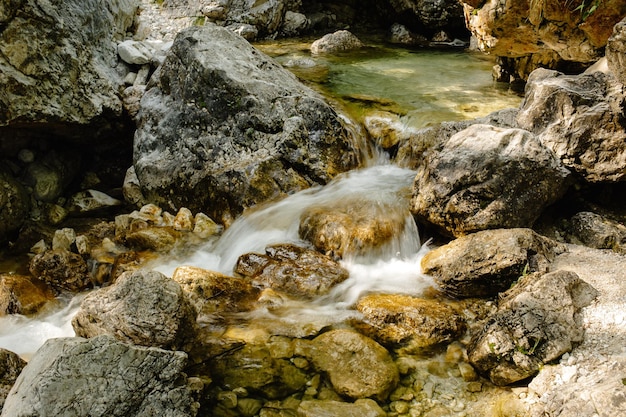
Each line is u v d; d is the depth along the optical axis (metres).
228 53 6.88
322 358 3.98
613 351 3.54
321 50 10.43
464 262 4.66
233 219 6.07
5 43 5.52
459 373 3.91
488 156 5.04
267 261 5.14
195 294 4.61
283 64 9.21
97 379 3.16
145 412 3.26
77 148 7.11
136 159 6.82
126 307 3.85
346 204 5.72
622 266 4.45
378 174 6.44
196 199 6.36
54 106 6.02
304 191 6.14
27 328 4.64
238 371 3.92
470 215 4.99
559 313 3.80
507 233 4.70
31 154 6.55
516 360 3.67
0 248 5.86
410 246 5.41
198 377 3.81
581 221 5.09
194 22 10.54
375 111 7.05
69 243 5.80
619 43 4.36
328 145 6.41
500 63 8.26
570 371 3.53
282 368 3.95
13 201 6.01
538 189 5.05
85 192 6.77
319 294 4.78
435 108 7.15
